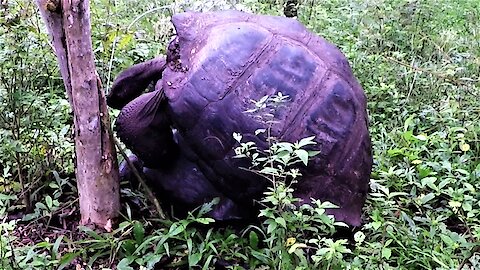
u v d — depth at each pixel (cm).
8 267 285
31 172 373
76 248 326
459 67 562
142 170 370
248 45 321
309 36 344
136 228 324
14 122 355
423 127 486
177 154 342
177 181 339
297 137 306
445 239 320
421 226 362
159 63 372
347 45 607
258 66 315
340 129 316
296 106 311
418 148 438
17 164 361
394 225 336
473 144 455
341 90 321
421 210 372
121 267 303
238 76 312
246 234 335
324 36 621
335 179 314
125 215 354
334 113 316
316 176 310
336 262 287
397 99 519
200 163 323
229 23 336
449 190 367
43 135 380
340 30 664
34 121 371
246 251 319
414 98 529
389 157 427
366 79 548
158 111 329
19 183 369
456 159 427
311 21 670
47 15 306
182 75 320
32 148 375
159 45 543
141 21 596
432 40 657
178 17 341
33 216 346
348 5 768
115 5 607
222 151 310
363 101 339
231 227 336
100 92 321
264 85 311
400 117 497
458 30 753
